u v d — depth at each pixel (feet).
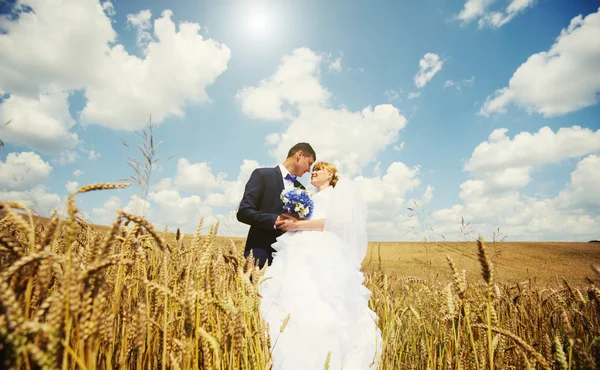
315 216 11.36
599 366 3.47
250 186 12.12
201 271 4.04
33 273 3.04
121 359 3.85
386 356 7.32
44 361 2.45
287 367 7.52
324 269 9.02
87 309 2.98
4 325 2.20
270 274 9.73
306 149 13.56
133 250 5.03
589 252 96.73
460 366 5.04
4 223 3.67
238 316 4.33
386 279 9.34
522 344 4.08
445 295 6.50
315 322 8.03
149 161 4.59
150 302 4.77
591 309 7.51
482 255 4.22
